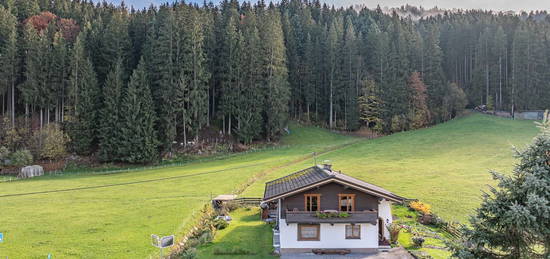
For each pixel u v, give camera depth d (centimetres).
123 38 7962
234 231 3425
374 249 2969
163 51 7344
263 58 8038
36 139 6669
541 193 1630
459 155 6219
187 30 7462
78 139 6919
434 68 9656
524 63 9162
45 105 7256
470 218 1836
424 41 10181
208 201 4084
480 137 7225
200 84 7519
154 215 3562
